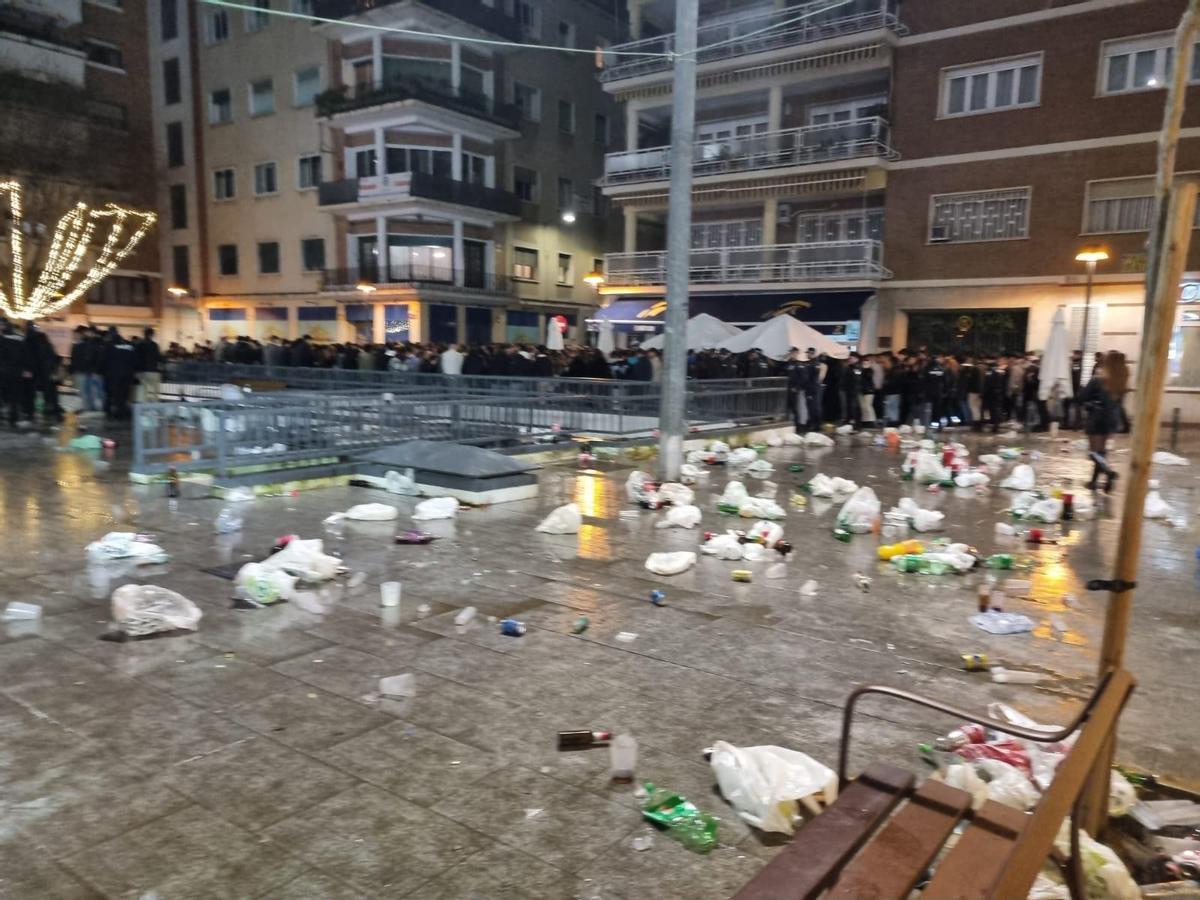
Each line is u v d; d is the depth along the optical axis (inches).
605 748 148.6
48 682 172.1
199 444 410.9
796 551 298.0
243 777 136.3
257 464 387.9
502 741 150.6
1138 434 116.0
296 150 1551.4
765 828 123.0
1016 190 933.8
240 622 210.8
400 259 1477.6
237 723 155.5
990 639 209.6
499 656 191.9
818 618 223.8
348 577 252.8
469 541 302.5
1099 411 434.3
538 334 1667.1
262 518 331.3
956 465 482.3
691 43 405.1
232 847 117.4
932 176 984.9
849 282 1032.8
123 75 1616.6
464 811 127.6
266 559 266.4
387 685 168.4
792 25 1055.6
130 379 687.1
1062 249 909.2
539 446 505.0
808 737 154.5
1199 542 323.9
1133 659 198.5
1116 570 120.1
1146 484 116.5
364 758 143.3
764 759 132.5
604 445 529.7
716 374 788.0
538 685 175.9
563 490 412.8
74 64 1397.6
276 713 159.9
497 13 1503.4
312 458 409.1
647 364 758.5
